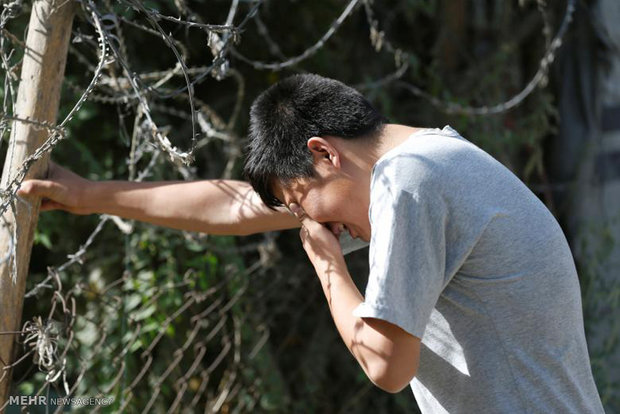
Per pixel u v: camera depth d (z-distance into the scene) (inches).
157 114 131.3
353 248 71.6
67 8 68.5
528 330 59.7
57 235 132.3
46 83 68.1
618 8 162.6
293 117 62.5
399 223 56.6
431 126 147.7
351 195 62.0
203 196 77.5
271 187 66.0
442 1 155.2
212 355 125.9
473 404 61.8
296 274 135.0
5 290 67.6
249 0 84.3
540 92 155.3
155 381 117.6
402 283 56.4
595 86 166.1
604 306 154.4
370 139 62.4
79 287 88.5
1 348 67.5
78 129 125.5
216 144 131.3
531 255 59.2
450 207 57.8
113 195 76.4
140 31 126.9
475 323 60.8
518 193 60.3
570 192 166.1
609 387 144.5
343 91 63.6
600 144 166.6
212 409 119.2
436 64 150.0
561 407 60.5
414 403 135.4
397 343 56.7
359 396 132.2
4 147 121.3
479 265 59.3
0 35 70.6
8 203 63.6
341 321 60.0
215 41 70.4
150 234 114.8
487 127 148.1
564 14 161.8
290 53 144.0
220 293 122.3
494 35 156.8
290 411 130.6
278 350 132.1
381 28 153.8
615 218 161.2
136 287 115.2
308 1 142.6
